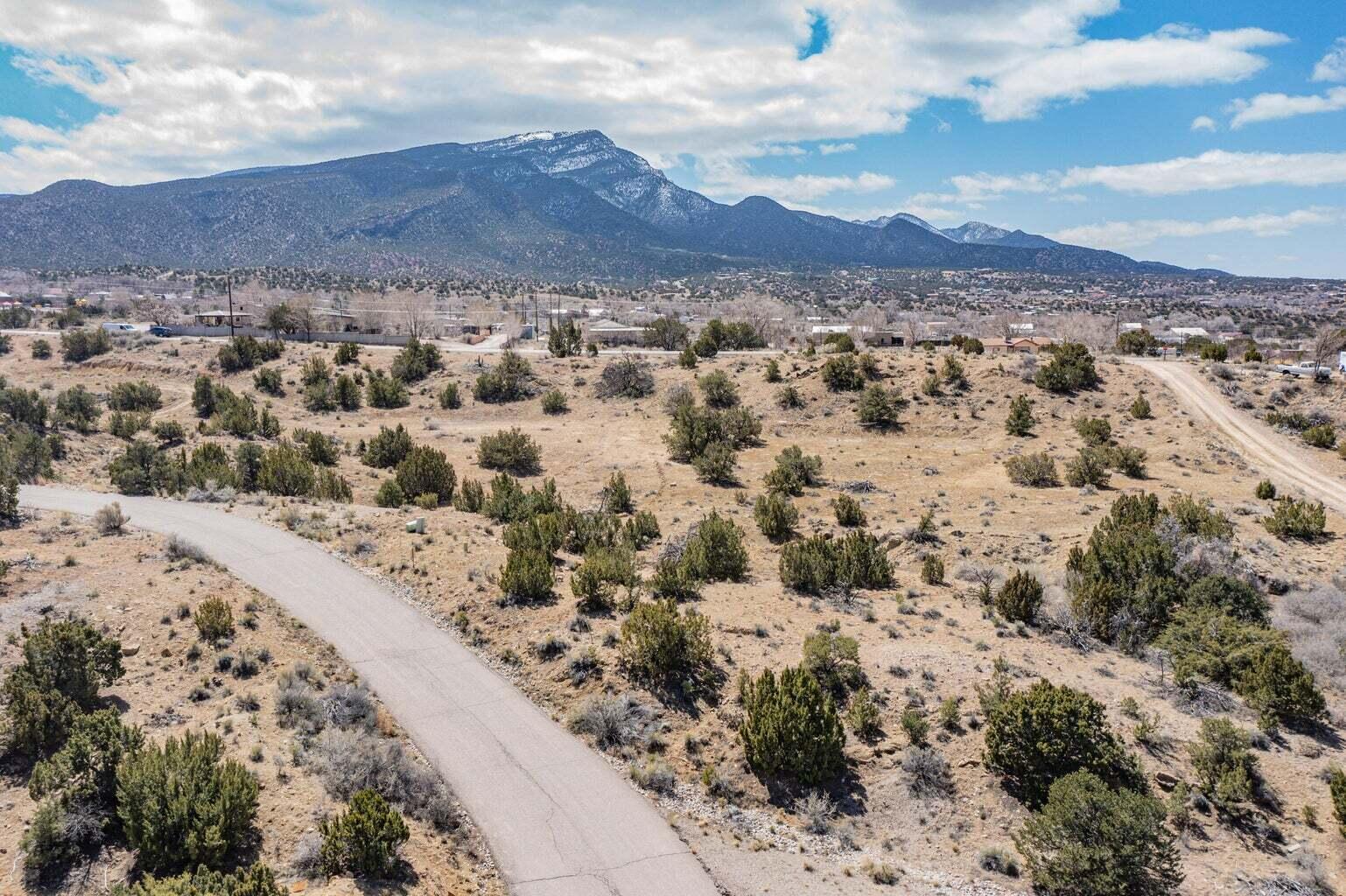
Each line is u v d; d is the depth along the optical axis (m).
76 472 53.41
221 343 107.50
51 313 145.12
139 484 44.59
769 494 54.47
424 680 25.11
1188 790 20.19
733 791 21.02
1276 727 23.36
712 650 26.08
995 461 60.78
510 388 88.44
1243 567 34.50
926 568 36.47
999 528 45.25
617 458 66.38
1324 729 23.48
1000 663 25.20
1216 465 55.72
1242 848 18.69
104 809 16.95
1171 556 33.38
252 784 17.33
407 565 33.19
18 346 108.00
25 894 15.05
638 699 23.98
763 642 27.36
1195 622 28.45
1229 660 25.91
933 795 20.56
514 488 47.88
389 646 26.98
